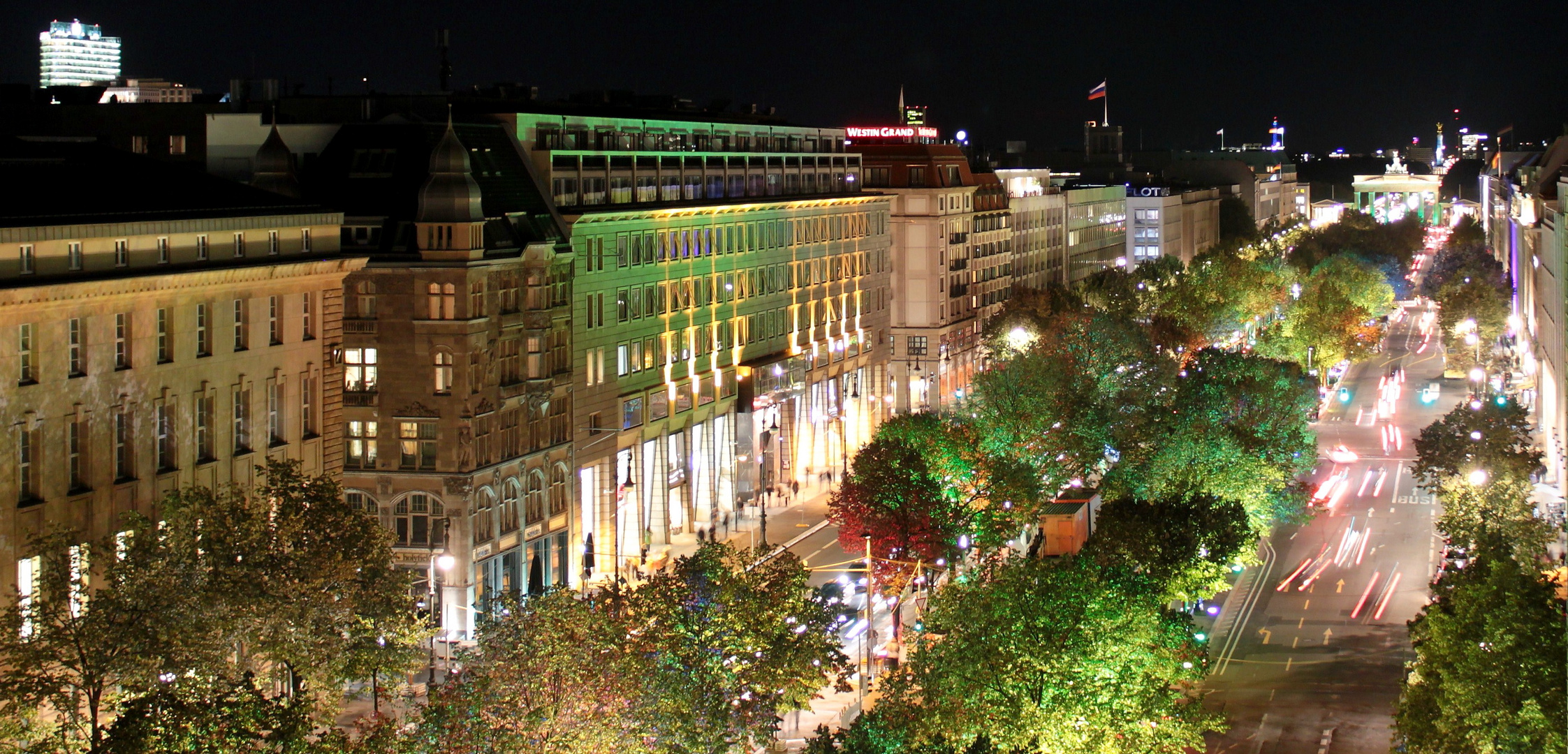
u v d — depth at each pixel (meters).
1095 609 82.62
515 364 130.88
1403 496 181.38
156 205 98.38
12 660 69.25
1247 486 140.12
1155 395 171.12
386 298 123.44
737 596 89.38
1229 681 115.06
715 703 77.88
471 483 124.00
